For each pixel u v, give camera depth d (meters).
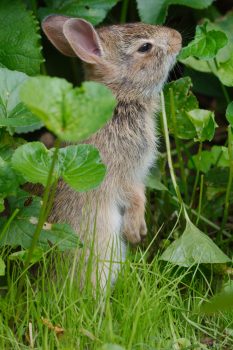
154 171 10.65
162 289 8.23
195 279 9.30
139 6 11.42
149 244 9.61
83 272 8.81
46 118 6.28
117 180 9.41
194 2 11.37
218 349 7.93
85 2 11.39
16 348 7.51
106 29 10.00
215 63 10.41
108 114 6.35
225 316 8.39
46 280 8.52
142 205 9.60
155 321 7.84
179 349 7.56
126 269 8.35
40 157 7.51
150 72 9.79
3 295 8.57
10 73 8.80
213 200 10.75
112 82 9.75
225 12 13.55
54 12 11.40
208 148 12.88
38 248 8.04
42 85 6.24
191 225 9.22
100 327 7.74
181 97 10.25
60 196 9.18
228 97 11.84
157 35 9.81
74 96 6.27
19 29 10.70
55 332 7.61
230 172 9.78
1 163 8.08
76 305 8.11
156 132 10.18
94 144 9.38
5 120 8.38
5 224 8.29
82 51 9.60
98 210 9.20
